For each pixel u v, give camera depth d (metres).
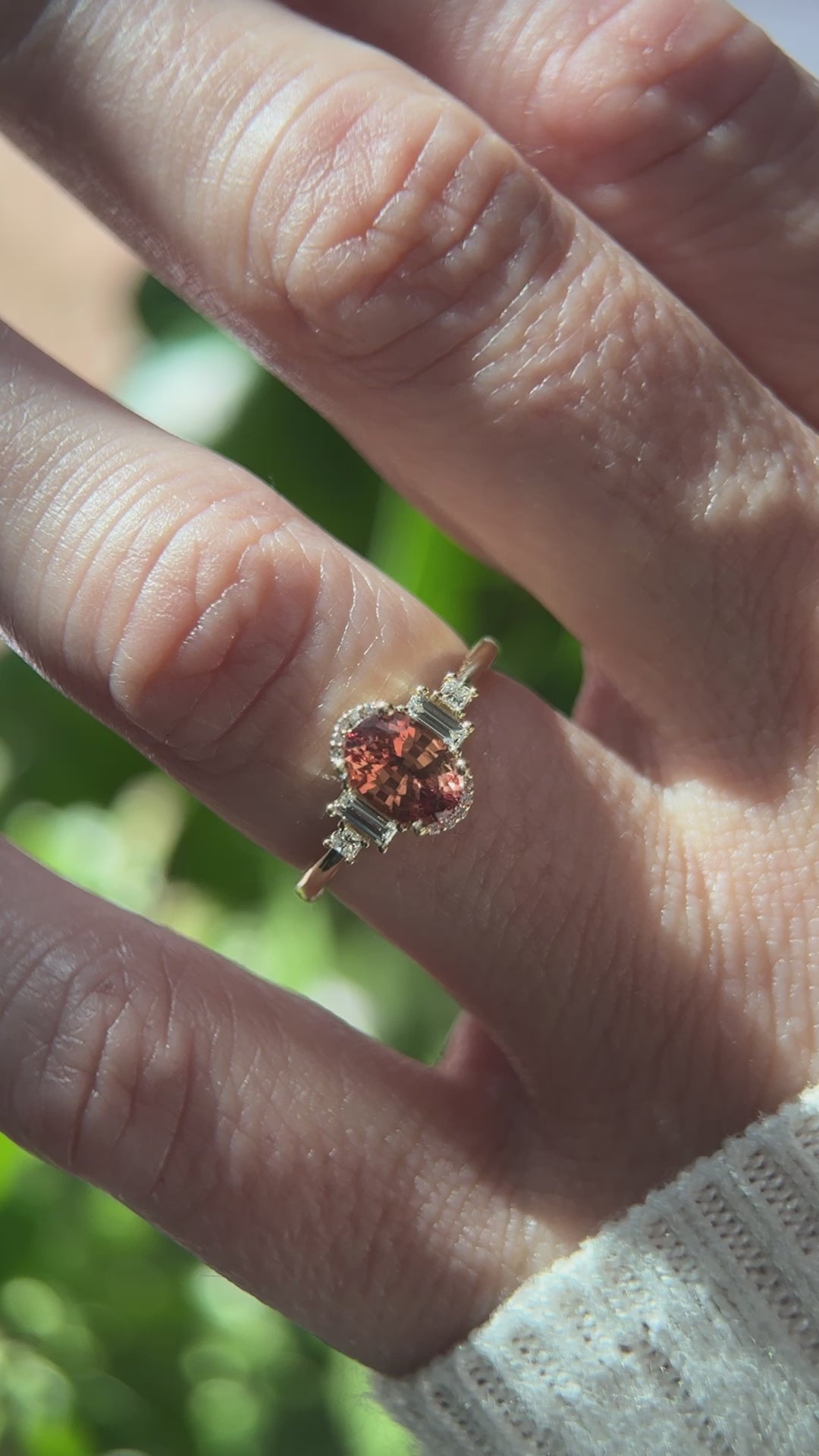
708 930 0.15
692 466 0.15
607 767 0.16
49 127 0.15
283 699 0.15
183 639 0.15
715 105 0.16
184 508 0.15
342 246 0.15
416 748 0.15
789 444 0.16
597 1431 0.15
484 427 0.15
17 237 0.35
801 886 0.15
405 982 0.22
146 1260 0.22
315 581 0.15
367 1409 0.16
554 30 0.16
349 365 0.15
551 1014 0.15
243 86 0.15
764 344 0.17
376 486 0.20
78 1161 0.15
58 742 0.21
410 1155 0.15
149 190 0.15
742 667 0.16
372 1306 0.15
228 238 0.15
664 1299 0.15
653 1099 0.15
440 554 0.19
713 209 0.16
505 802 0.15
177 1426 0.21
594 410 0.15
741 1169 0.15
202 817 0.21
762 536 0.15
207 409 0.20
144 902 0.22
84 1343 0.21
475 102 0.16
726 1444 0.15
